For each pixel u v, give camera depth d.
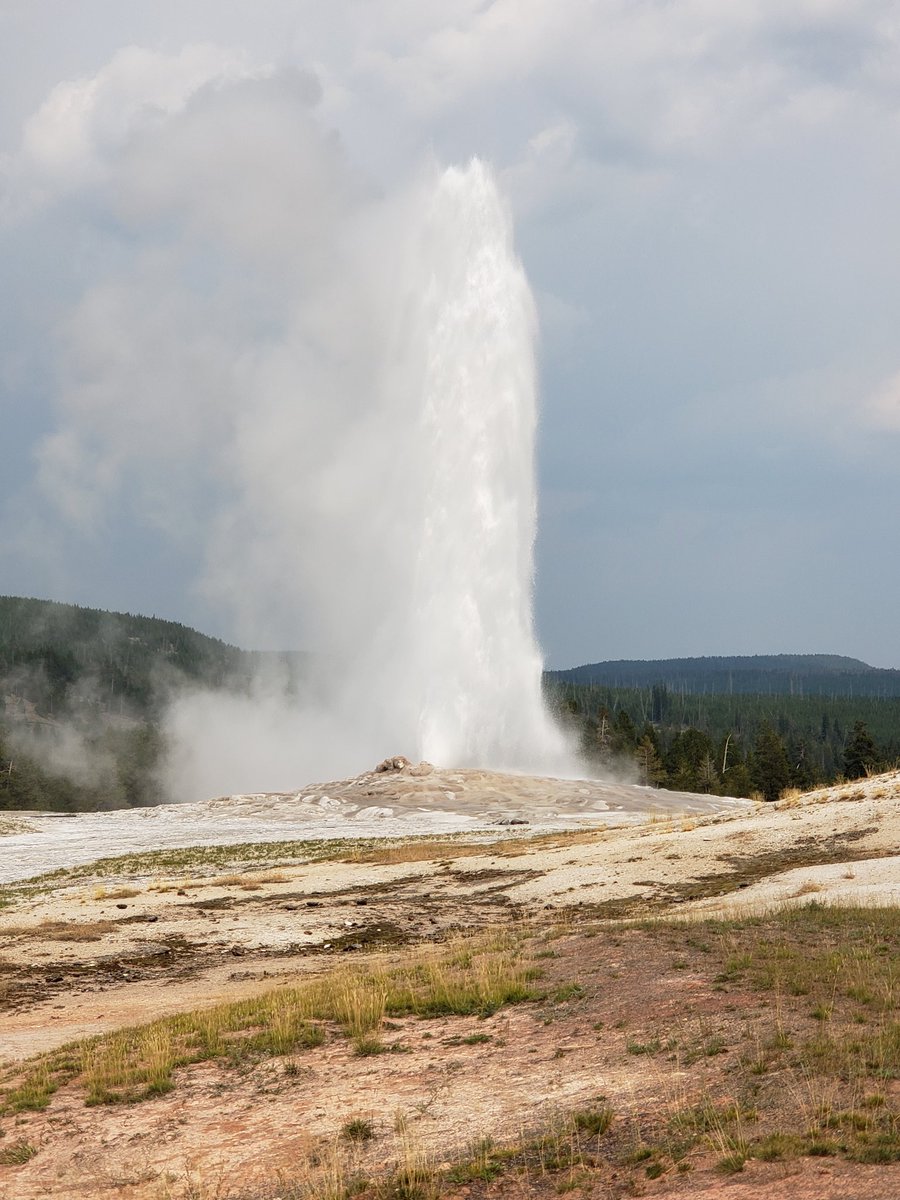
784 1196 9.61
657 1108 12.20
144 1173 12.56
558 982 18.44
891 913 22.11
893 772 52.38
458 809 71.31
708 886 32.97
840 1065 12.40
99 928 32.97
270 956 28.92
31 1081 16.28
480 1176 11.13
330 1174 11.61
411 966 22.81
